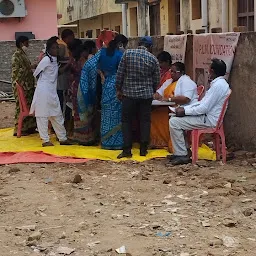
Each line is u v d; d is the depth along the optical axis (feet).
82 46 24.17
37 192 17.87
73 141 24.52
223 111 20.45
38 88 23.80
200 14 54.24
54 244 13.56
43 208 16.24
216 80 20.31
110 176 19.57
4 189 18.34
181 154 20.88
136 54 21.13
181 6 57.57
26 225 14.92
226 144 23.88
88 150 23.15
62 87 25.31
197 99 21.83
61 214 15.71
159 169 20.27
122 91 21.63
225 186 17.65
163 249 12.91
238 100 22.97
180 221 14.78
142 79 21.25
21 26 55.11
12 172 20.54
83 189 18.08
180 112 20.47
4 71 47.73
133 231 14.19
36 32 55.57
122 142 23.15
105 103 23.00
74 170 20.53
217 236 13.60
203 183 18.17
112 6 82.02
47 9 55.47
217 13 47.80
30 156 22.47
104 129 23.22
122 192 17.57
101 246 13.32
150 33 68.90
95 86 23.40
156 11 66.90
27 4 54.75
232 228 14.16
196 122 20.38
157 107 23.07
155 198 16.83
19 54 25.68
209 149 22.84
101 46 25.16
